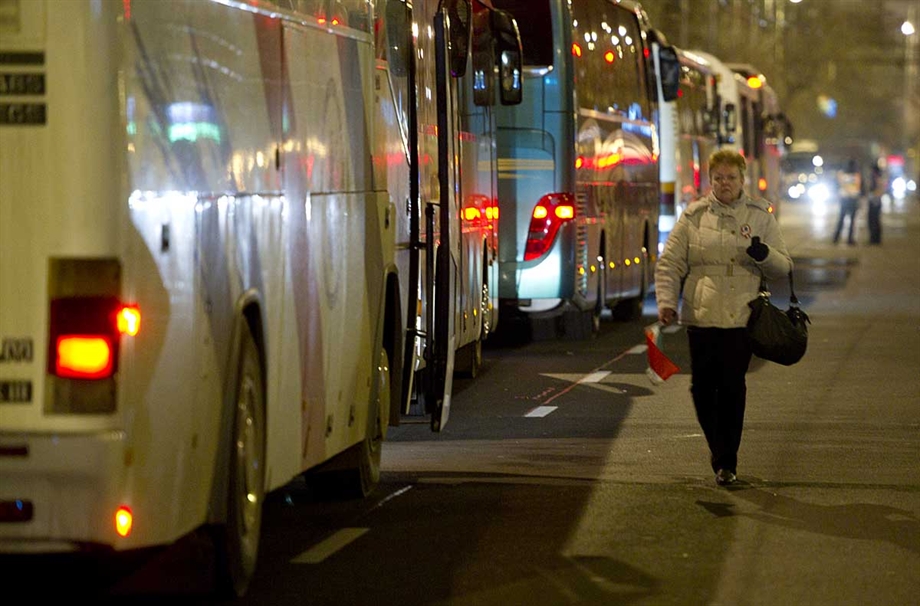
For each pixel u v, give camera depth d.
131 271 14.00
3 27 13.88
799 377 38.22
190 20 15.34
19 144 13.86
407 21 24.86
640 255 56.88
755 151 100.12
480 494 23.23
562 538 20.19
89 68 13.85
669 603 16.91
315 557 19.16
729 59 174.62
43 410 13.83
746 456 26.64
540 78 45.00
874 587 17.59
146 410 14.23
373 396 22.45
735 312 23.47
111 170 13.88
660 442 28.22
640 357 43.28
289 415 18.28
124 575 18.16
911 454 26.91
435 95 28.02
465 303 34.09
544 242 45.09
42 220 13.84
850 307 59.28
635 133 55.88
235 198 16.41
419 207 25.39
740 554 19.27
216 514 16.14
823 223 160.00
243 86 16.80
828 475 24.77
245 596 17.20
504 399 34.44
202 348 15.42
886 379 37.78
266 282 17.36
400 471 25.31
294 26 18.67
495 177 39.50
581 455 26.81
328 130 20.00
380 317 22.70
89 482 13.85
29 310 13.85
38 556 19.08
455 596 17.22
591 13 48.50
